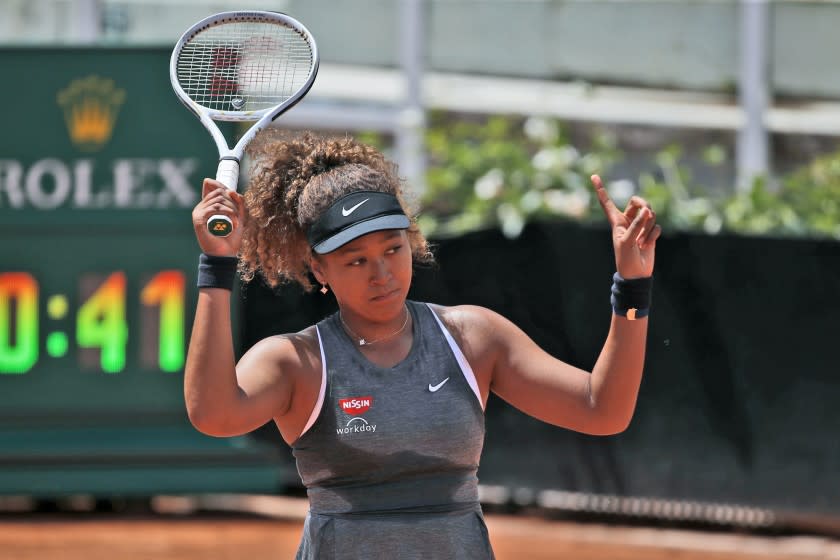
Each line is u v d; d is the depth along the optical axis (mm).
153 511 24609
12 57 22547
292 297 22438
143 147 22594
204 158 22578
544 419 8750
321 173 8625
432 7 32750
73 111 22609
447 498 8305
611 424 8484
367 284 8203
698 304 21812
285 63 10586
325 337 8438
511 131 32156
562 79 33062
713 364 21844
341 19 32125
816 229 24422
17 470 22594
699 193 26172
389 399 8211
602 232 21938
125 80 22609
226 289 8047
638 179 32625
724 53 33219
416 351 8375
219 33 11758
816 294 21609
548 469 22422
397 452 8172
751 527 23391
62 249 22578
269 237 8883
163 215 22547
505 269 22297
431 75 32750
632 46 33156
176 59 9945
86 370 22547
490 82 32938
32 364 22531
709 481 21922
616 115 32812
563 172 25422
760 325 21734
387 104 31938
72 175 22578
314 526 8336
